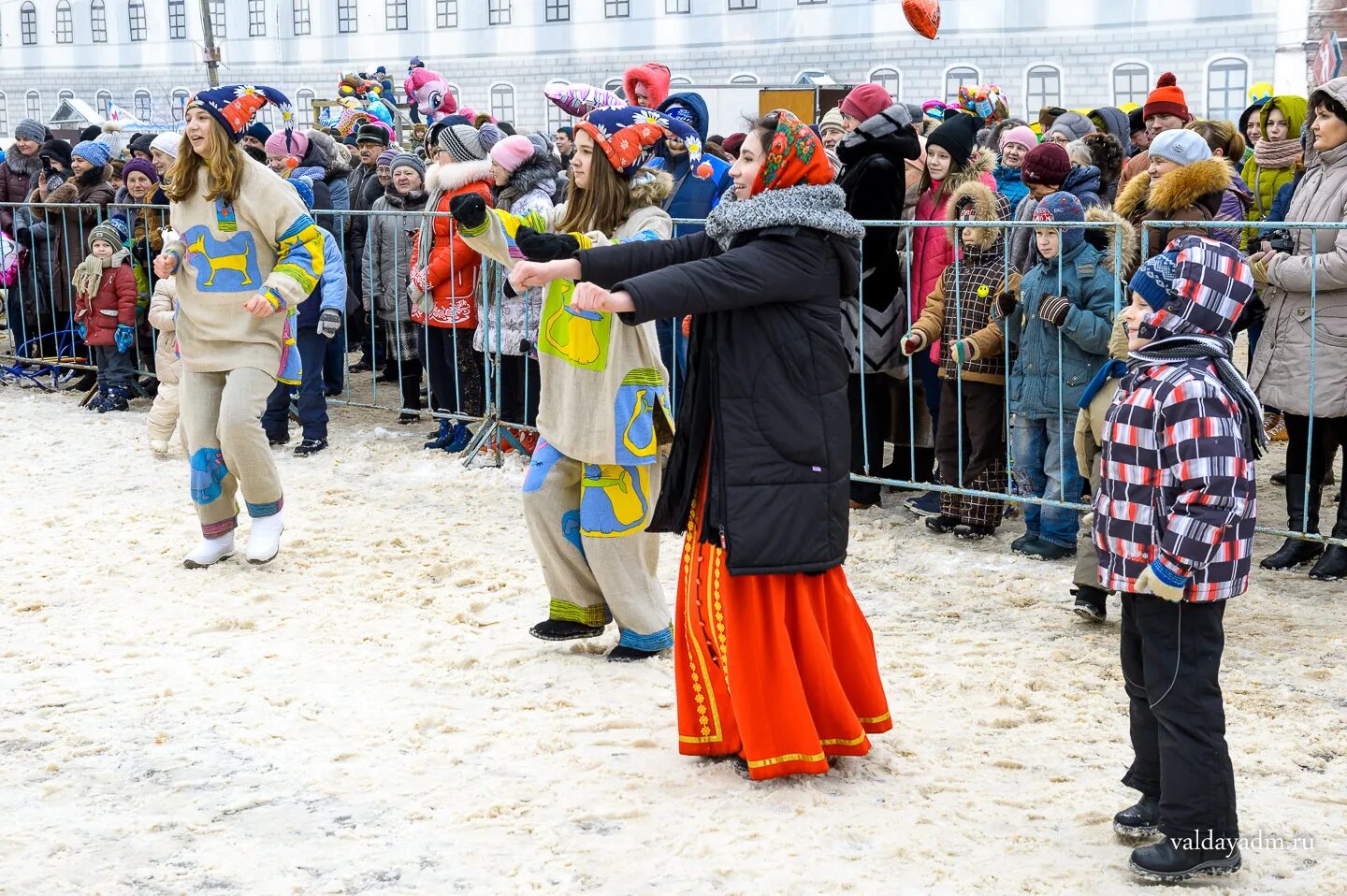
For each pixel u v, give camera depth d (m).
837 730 3.88
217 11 23.55
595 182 4.62
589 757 4.08
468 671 4.84
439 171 8.13
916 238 7.03
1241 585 3.27
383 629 5.26
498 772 3.99
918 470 7.42
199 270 5.89
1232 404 3.25
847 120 7.61
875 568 6.23
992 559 6.32
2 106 25.59
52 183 10.75
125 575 5.98
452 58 21.88
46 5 24.77
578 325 4.54
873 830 3.59
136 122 22.41
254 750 4.14
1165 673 3.31
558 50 21.05
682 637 3.99
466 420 8.31
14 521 6.90
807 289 3.67
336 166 10.10
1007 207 6.99
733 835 3.55
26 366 11.14
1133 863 3.34
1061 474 6.20
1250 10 16.62
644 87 8.73
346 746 4.16
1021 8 17.88
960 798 3.80
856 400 7.18
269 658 4.96
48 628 5.29
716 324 3.74
